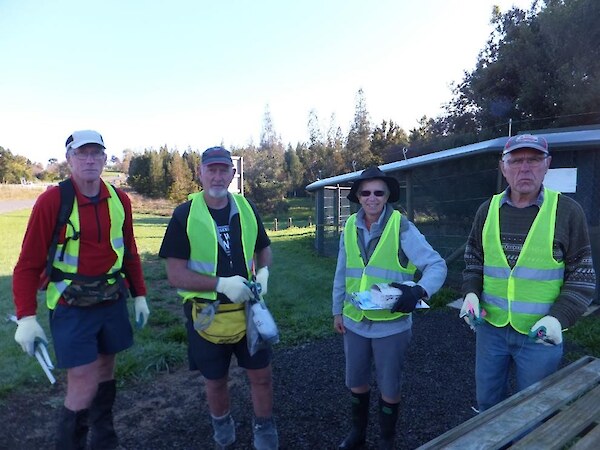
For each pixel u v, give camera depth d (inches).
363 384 121.1
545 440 65.1
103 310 111.2
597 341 209.3
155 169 2121.1
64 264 105.6
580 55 577.6
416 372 177.8
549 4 635.5
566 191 269.7
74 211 104.9
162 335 214.2
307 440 131.1
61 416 106.6
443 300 283.7
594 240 263.0
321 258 496.4
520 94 693.3
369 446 127.2
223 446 116.6
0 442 128.3
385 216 113.4
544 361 95.2
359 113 2001.7
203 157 108.9
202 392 161.3
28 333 101.0
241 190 429.7
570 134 268.1
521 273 97.7
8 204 1692.9
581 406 75.5
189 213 108.2
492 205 104.7
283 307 274.8
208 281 105.9
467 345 207.9
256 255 125.5
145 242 645.3
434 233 354.0
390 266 111.6
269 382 115.7
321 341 213.3
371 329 112.5
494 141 293.7
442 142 784.3
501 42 784.3
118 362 177.2
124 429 136.9
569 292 92.7
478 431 67.7
